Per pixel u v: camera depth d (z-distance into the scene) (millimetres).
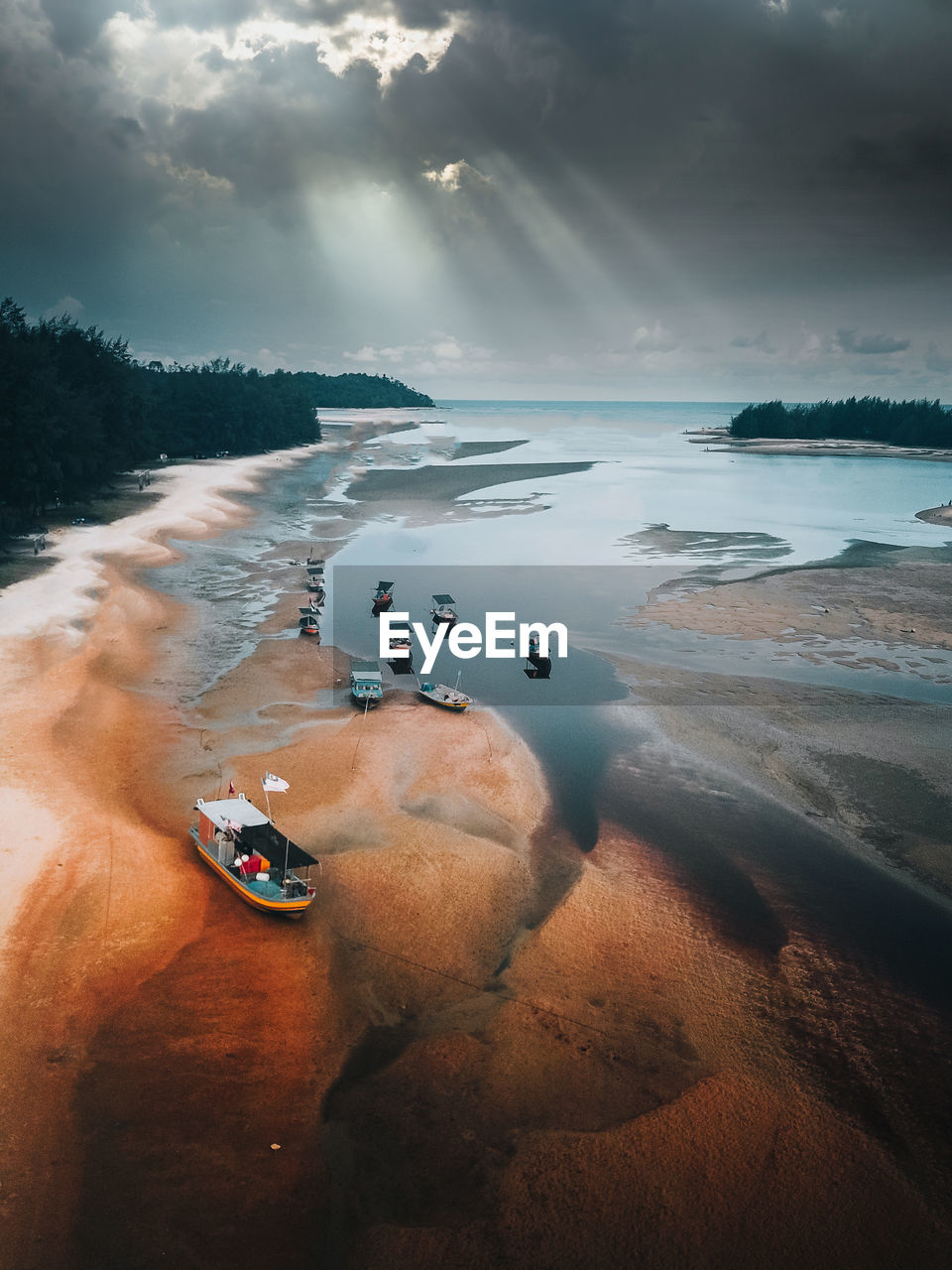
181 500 122000
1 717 46875
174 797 41312
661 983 30500
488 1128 24312
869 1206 22469
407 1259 20656
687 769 47594
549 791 44656
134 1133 23484
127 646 62375
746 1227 21781
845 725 53594
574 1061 26766
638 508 133000
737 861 38594
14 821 36969
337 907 33781
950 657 66438
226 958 30453
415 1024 28312
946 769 48031
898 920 34875
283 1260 20500
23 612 64438
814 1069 26938
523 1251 20969
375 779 43906
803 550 103625
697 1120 24625
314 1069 26172
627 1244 21250
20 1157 22531
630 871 37469
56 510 105938
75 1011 27422
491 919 33781
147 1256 20312
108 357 133000
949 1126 25156
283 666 61031
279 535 108625
